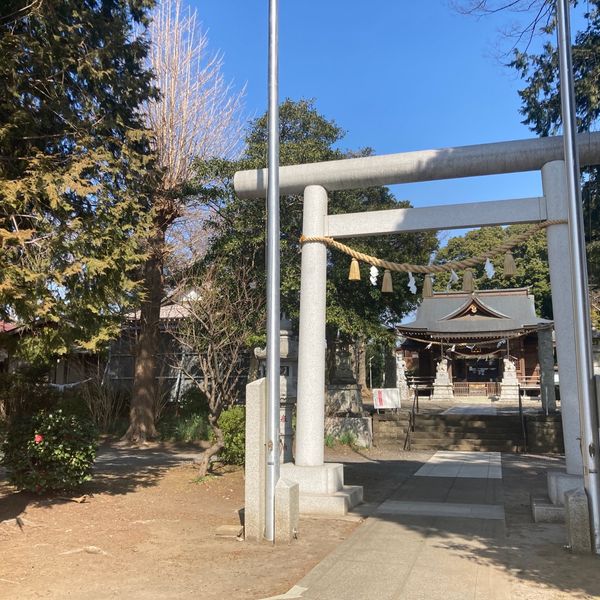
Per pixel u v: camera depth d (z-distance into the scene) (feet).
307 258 28.43
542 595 14.75
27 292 21.89
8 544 19.48
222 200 49.47
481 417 56.90
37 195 24.35
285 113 48.65
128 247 25.09
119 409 61.26
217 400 35.50
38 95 28.81
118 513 24.27
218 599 14.56
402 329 103.71
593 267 36.55
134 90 35.83
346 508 25.35
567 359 24.49
